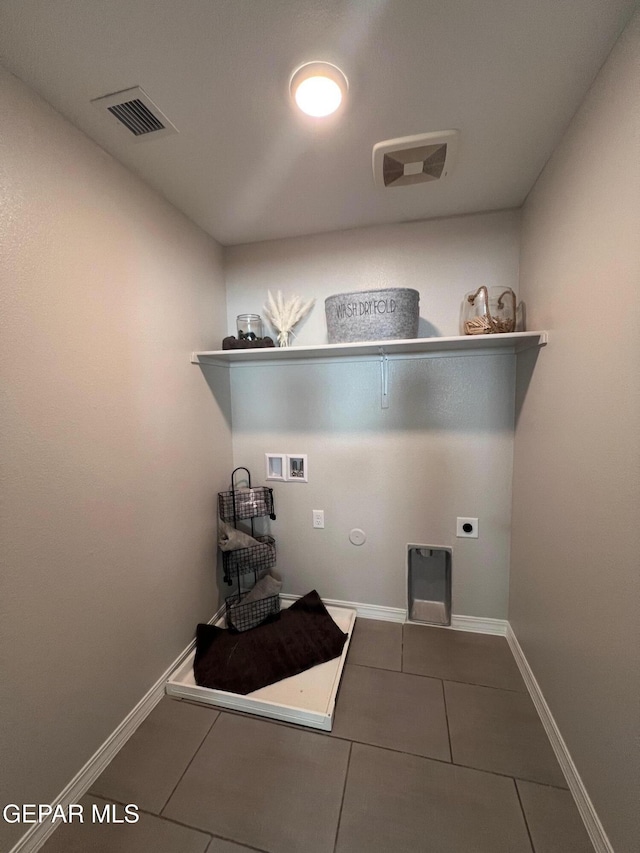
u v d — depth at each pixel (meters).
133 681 1.38
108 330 1.25
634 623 0.83
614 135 0.90
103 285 1.22
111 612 1.27
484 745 1.29
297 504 2.10
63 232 1.08
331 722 1.36
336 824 1.06
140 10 0.78
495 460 1.81
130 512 1.36
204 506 1.86
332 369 1.97
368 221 1.77
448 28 0.84
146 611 1.45
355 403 1.96
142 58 0.90
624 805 0.87
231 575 2.00
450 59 0.92
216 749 1.30
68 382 1.10
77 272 1.12
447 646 1.80
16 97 0.94
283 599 2.17
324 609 2.01
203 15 0.80
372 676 1.61
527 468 1.57
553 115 1.11
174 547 1.62
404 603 2.00
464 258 1.74
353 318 1.60
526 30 0.84
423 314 1.80
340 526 2.05
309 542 2.10
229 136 1.17
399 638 1.87
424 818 1.07
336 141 1.21
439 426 1.86
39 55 0.88
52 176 1.04
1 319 0.91
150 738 1.34
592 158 1.00
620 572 0.89
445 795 1.13
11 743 0.95
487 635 1.89
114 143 1.19
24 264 0.96
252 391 2.10
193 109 1.06
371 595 2.05
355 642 1.84
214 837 1.04
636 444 0.82
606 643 0.95
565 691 1.19
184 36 0.84
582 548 1.08
